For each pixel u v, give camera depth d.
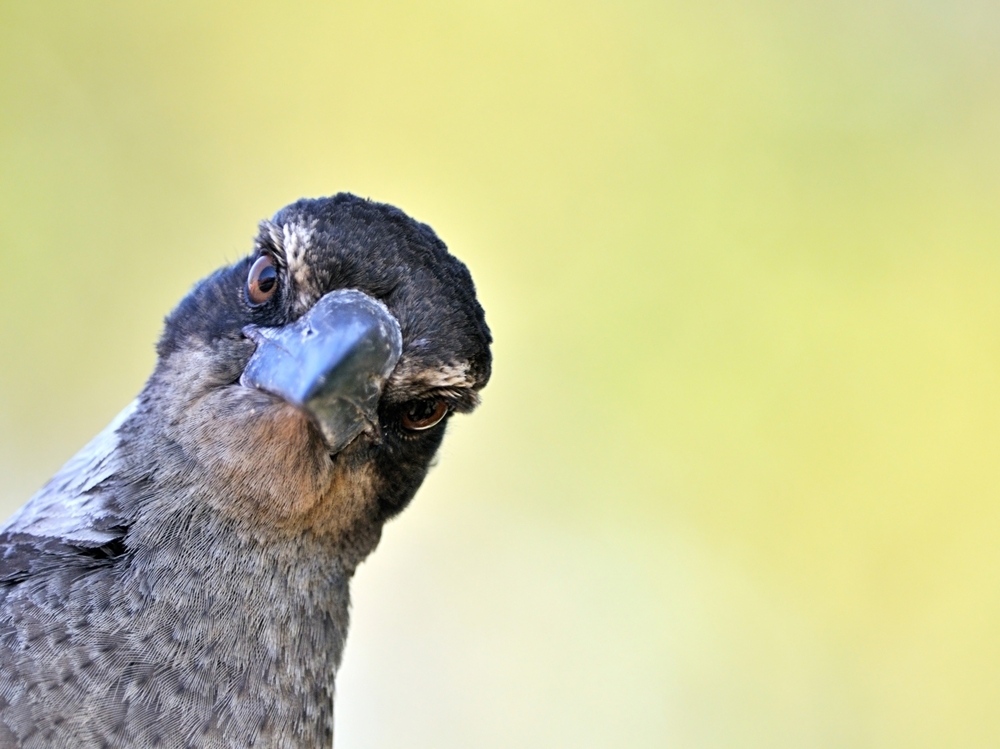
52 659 5.50
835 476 13.22
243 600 6.10
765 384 13.22
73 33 12.75
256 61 13.09
